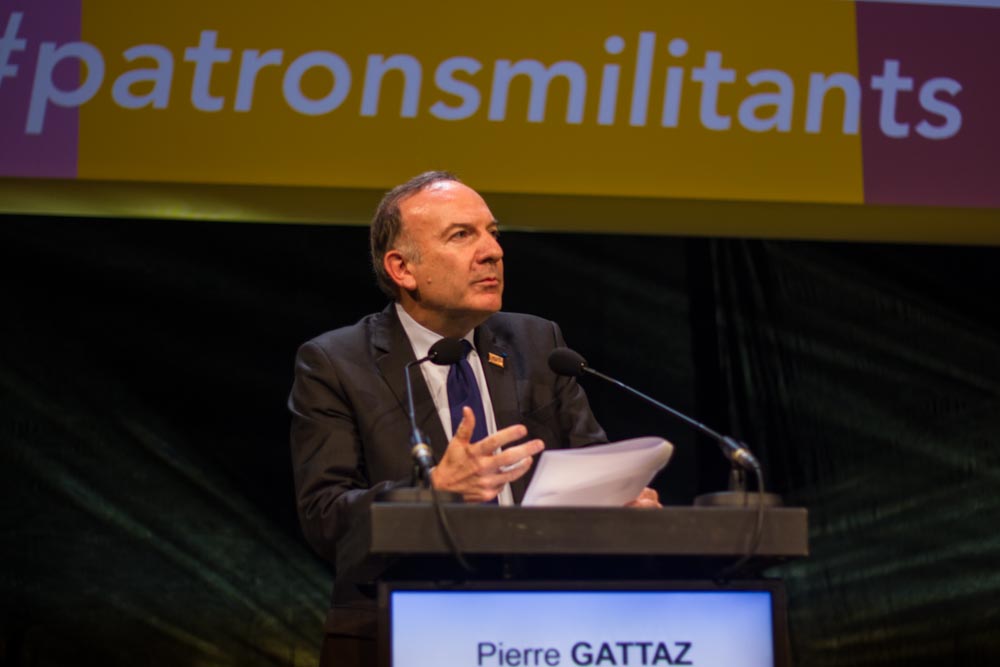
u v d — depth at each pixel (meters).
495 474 2.13
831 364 5.70
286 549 5.22
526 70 4.55
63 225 5.29
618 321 5.61
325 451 2.70
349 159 4.43
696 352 5.62
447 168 4.46
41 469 5.11
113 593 5.09
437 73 4.51
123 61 4.38
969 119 4.75
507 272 5.57
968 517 5.65
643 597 2.09
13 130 4.30
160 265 5.32
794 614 5.57
